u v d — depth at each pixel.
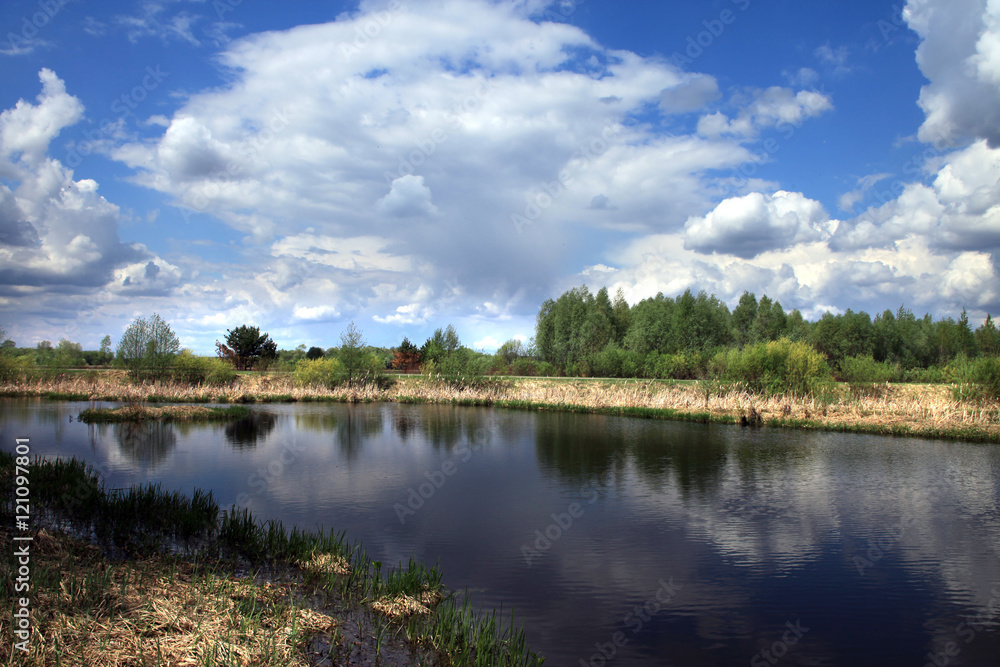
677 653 8.52
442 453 25.12
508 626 9.25
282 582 10.30
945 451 26.06
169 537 12.60
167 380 52.41
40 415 35.53
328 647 8.02
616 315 95.44
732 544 13.51
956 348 78.69
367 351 60.22
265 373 64.44
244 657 7.20
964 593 10.91
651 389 48.00
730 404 40.72
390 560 12.12
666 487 19.09
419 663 7.70
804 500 17.50
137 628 7.61
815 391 41.12
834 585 11.21
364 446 26.78
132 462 22.08
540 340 80.94
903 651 8.77
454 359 56.53
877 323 83.38
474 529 14.37
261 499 16.94
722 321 83.75
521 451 25.70
